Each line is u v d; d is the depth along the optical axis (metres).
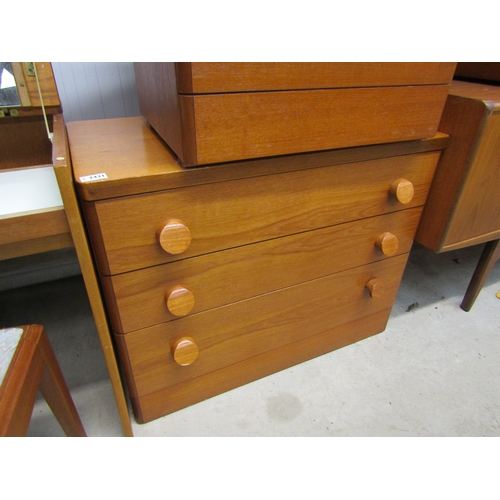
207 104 0.50
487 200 0.86
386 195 0.79
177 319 0.71
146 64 0.67
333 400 0.91
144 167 0.57
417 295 1.27
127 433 0.79
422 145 0.75
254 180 0.62
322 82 0.56
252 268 0.73
